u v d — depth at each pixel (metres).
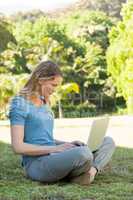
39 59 28.19
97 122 4.01
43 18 40.00
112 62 30.42
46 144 3.94
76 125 14.74
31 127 3.92
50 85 3.96
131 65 27.86
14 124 3.82
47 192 3.44
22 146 3.78
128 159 5.36
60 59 30.33
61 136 10.98
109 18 41.09
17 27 38.91
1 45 28.77
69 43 38.12
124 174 4.29
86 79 34.75
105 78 35.53
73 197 3.30
